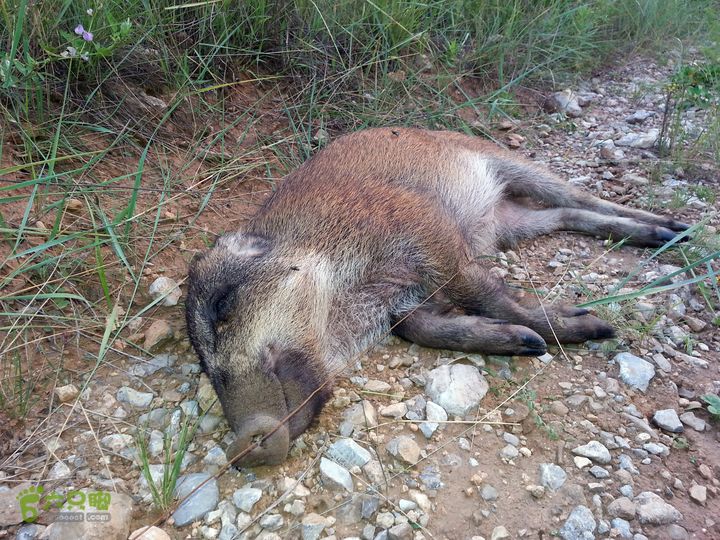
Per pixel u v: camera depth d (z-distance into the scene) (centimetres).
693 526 51
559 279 79
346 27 114
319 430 59
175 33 103
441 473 55
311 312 64
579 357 67
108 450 58
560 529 50
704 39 153
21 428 60
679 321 72
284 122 108
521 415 60
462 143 93
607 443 57
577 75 136
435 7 126
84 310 73
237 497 52
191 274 67
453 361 67
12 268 73
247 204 94
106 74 94
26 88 83
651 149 109
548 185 94
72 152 87
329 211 72
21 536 50
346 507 52
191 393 64
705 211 90
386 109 112
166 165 94
